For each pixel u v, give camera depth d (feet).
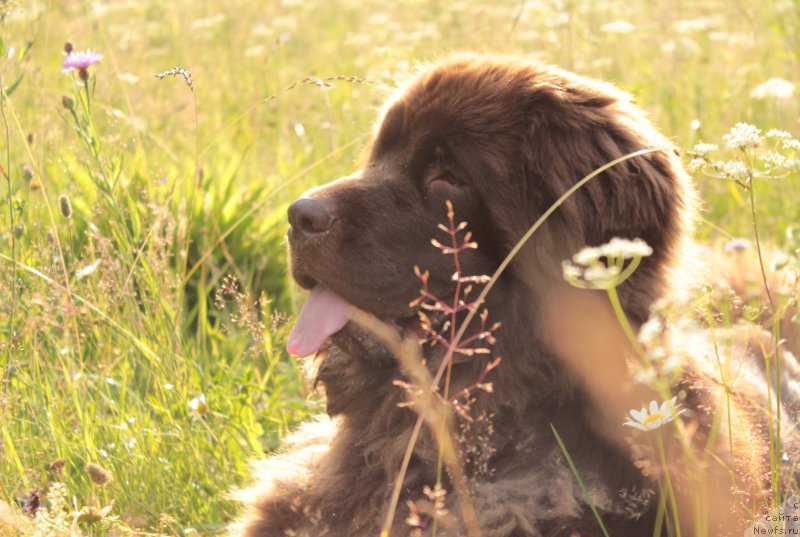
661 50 39.93
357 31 48.14
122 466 16.99
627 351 13.87
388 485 14.69
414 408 14.38
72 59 18.13
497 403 14.21
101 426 17.75
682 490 13.67
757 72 35.37
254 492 16.22
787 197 29.19
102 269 19.60
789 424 16.10
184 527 16.85
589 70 35.99
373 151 15.75
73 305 17.76
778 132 13.52
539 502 14.06
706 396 14.26
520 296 14.19
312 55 43.86
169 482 17.39
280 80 38.60
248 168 31.40
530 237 14.11
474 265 14.44
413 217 14.67
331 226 14.46
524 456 14.28
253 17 48.47
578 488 13.87
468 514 13.41
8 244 19.29
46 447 16.87
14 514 13.15
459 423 14.30
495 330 14.21
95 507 14.21
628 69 37.09
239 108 36.37
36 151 22.70
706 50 39.34
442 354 14.43
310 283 15.03
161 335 19.27
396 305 14.55
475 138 14.48
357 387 15.17
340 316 14.67
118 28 40.06
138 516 16.44
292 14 49.70
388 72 25.31
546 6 37.55
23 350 18.29
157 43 42.11
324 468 15.55
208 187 26.84
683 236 14.49
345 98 37.09
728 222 28.68
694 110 33.60
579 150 14.20
